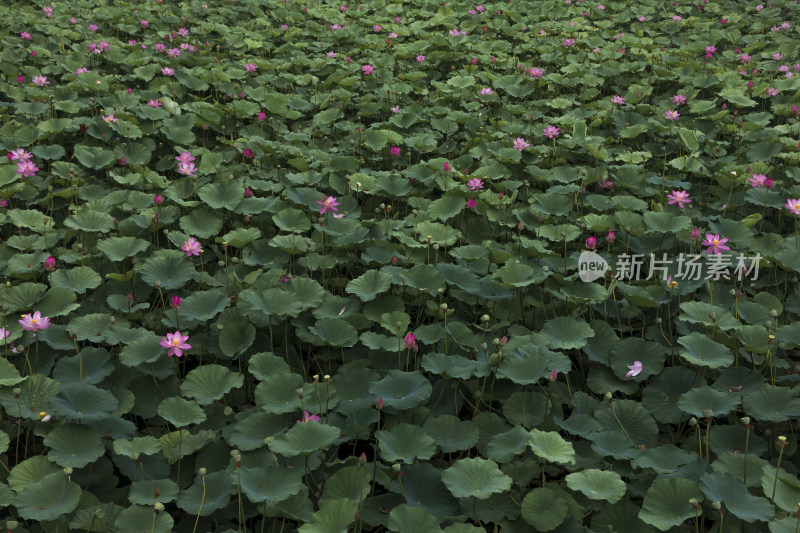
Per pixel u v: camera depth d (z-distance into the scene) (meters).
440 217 4.77
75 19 8.91
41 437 3.25
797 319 4.11
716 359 3.30
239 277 4.18
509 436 2.96
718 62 8.71
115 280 4.03
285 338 3.68
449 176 5.31
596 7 10.85
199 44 8.24
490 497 2.78
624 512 2.73
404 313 3.64
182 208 4.86
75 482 2.79
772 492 2.68
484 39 9.53
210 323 3.79
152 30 9.06
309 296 3.79
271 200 4.77
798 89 7.50
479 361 3.39
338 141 6.09
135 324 3.86
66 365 3.25
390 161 5.98
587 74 7.89
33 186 4.98
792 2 11.16
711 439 3.10
